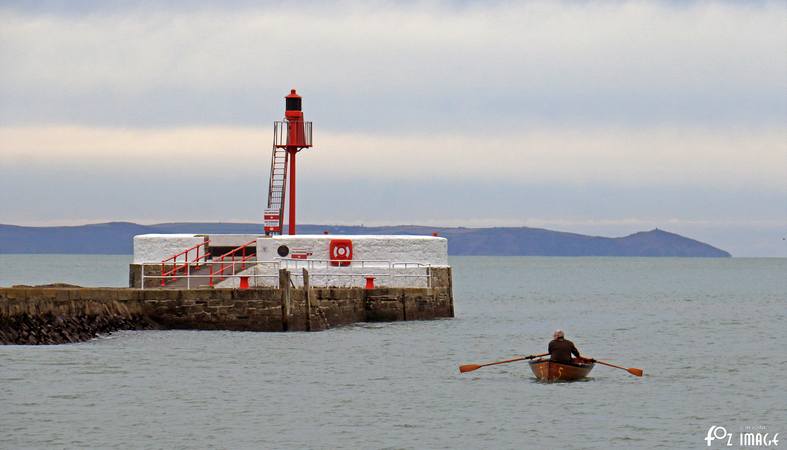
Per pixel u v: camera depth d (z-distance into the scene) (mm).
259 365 151375
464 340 189250
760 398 132125
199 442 107938
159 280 198250
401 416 120188
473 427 115250
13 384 134250
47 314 165875
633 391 136250
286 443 107812
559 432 113500
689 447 108188
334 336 182625
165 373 143500
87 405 123438
